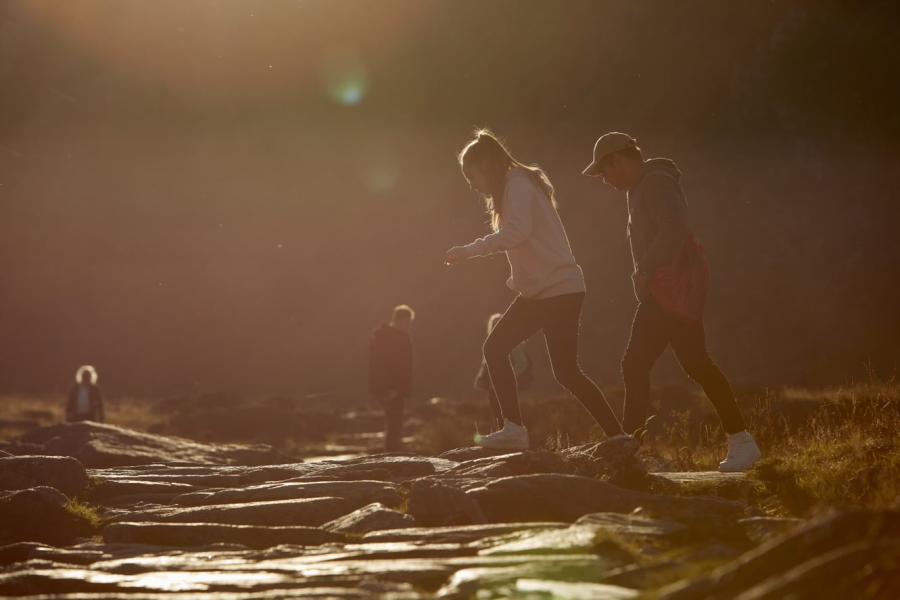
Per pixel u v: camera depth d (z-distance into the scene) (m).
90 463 19.72
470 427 33.56
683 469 14.07
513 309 11.20
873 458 10.30
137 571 7.36
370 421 47.84
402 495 10.27
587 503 8.77
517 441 11.13
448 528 8.13
